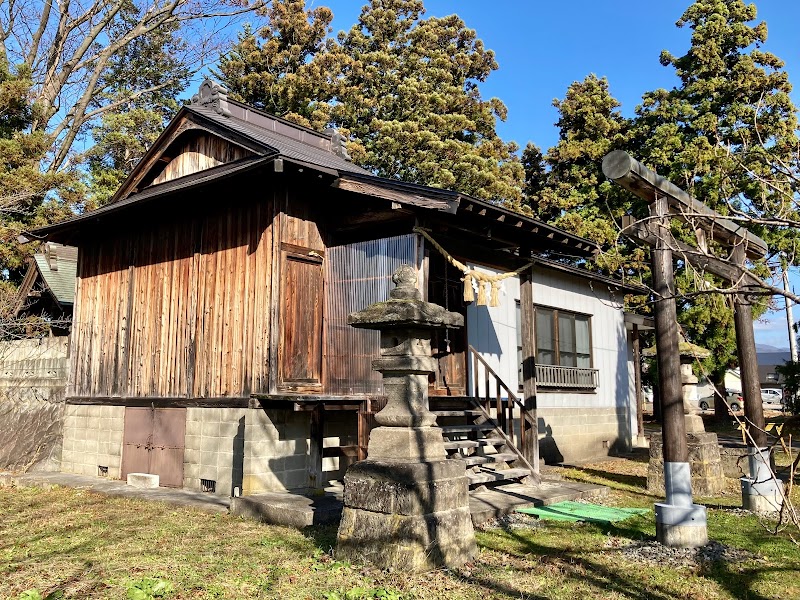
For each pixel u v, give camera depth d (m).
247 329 8.69
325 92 23.56
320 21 24.84
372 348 8.24
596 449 14.82
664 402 5.84
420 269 7.90
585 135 23.33
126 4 22.33
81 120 20.58
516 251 9.34
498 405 9.36
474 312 11.48
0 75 16.41
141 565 4.94
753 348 7.61
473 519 6.45
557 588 4.47
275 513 6.62
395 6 26.47
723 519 6.98
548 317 13.72
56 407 11.73
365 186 8.07
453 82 26.23
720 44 19.84
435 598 4.18
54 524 6.54
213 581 4.54
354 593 4.18
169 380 9.69
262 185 8.85
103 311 11.24
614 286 15.77
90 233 11.80
